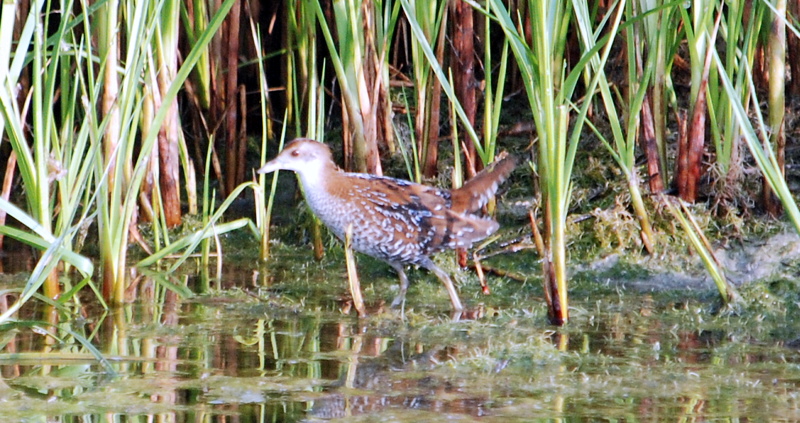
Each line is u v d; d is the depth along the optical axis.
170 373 7.59
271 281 11.12
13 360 7.91
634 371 7.62
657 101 10.96
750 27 10.07
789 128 12.40
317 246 12.12
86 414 6.59
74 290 8.97
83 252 12.32
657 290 10.50
